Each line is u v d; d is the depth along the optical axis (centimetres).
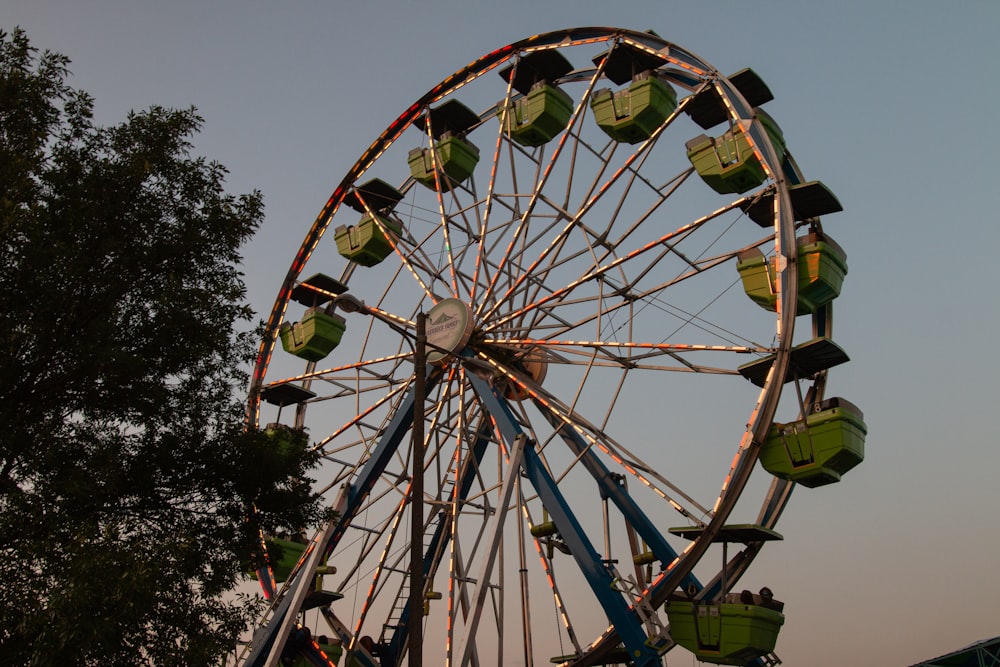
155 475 1798
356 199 3791
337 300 1842
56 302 1673
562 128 3338
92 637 1472
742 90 3002
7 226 1627
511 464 2775
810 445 2553
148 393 1786
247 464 1883
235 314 1936
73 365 1709
